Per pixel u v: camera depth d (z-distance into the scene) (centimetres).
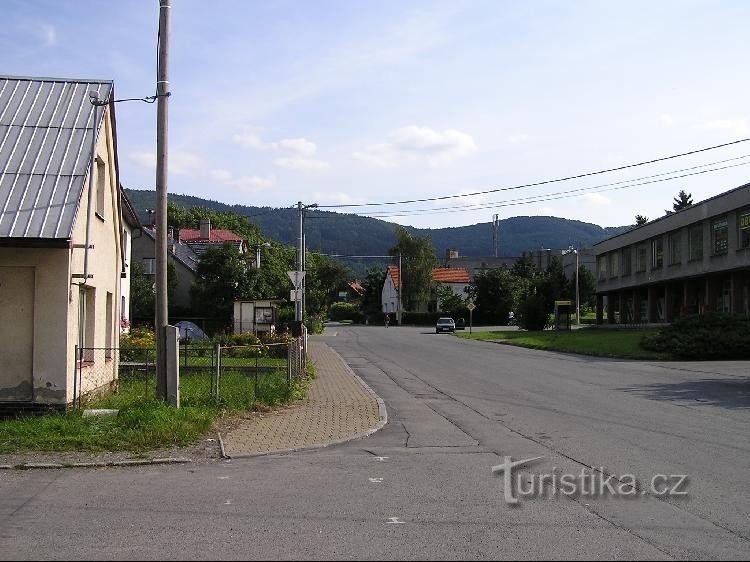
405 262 9538
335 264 11738
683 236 4516
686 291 4497
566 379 2062
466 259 13512
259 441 1051
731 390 1750
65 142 1309
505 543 575
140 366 1942
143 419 1063
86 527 620
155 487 775
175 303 5031
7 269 1188
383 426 1219
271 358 2480
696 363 2655
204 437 1064
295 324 3031
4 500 716
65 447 962
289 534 600
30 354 1184
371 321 9812
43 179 1230
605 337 3884
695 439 1060
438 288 9756
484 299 8344
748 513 665
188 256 5538
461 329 7038
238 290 4584
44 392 1178
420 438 1102
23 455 927
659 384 1903
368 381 2039
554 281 6800
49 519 646
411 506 691
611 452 963
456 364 2672
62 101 1409
